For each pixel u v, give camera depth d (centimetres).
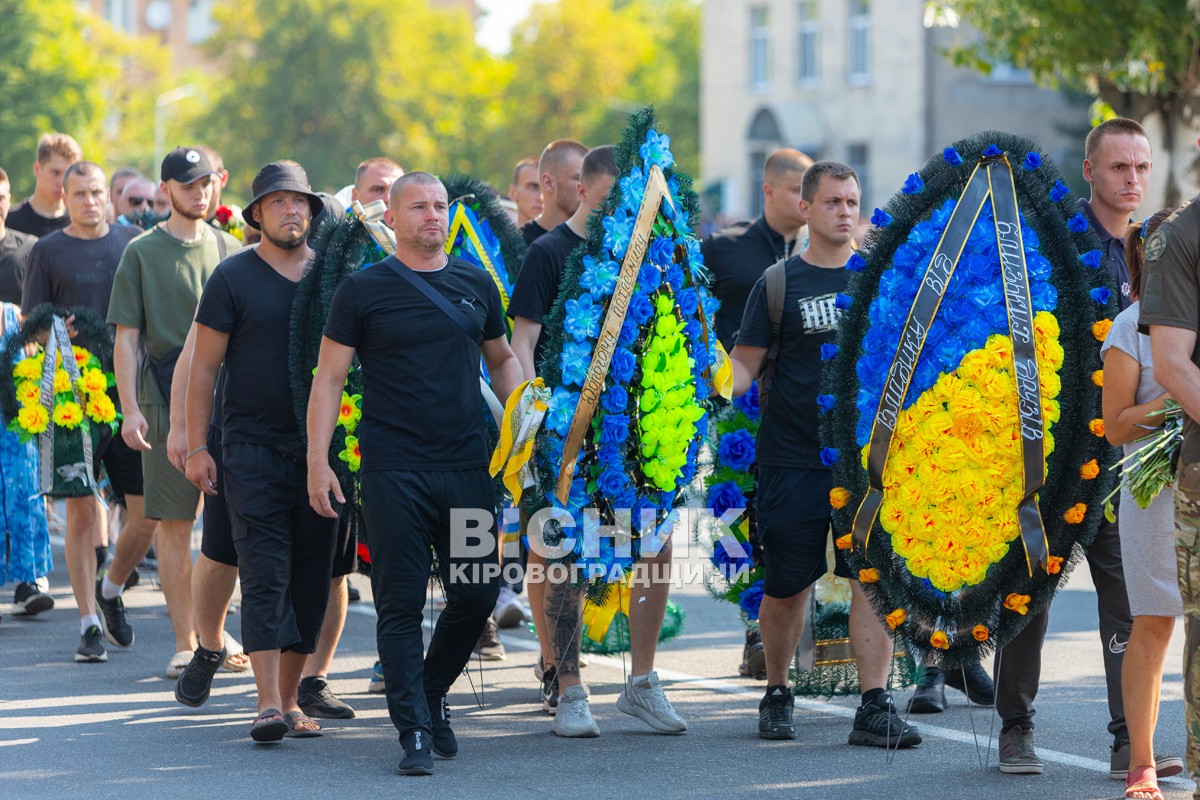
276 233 938
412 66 9025
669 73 11075
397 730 914
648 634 978
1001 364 855
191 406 944
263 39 8825
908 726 934
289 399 937
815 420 943
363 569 1035
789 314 953
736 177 6347
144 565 1591
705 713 1034
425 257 885
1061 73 2483
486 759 907
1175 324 730
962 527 858
